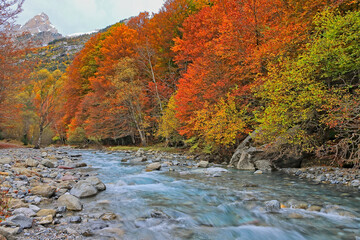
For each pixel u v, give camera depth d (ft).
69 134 124.16
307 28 36.22
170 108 71.00
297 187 24.90
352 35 25.57
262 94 32.50
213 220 16.14
